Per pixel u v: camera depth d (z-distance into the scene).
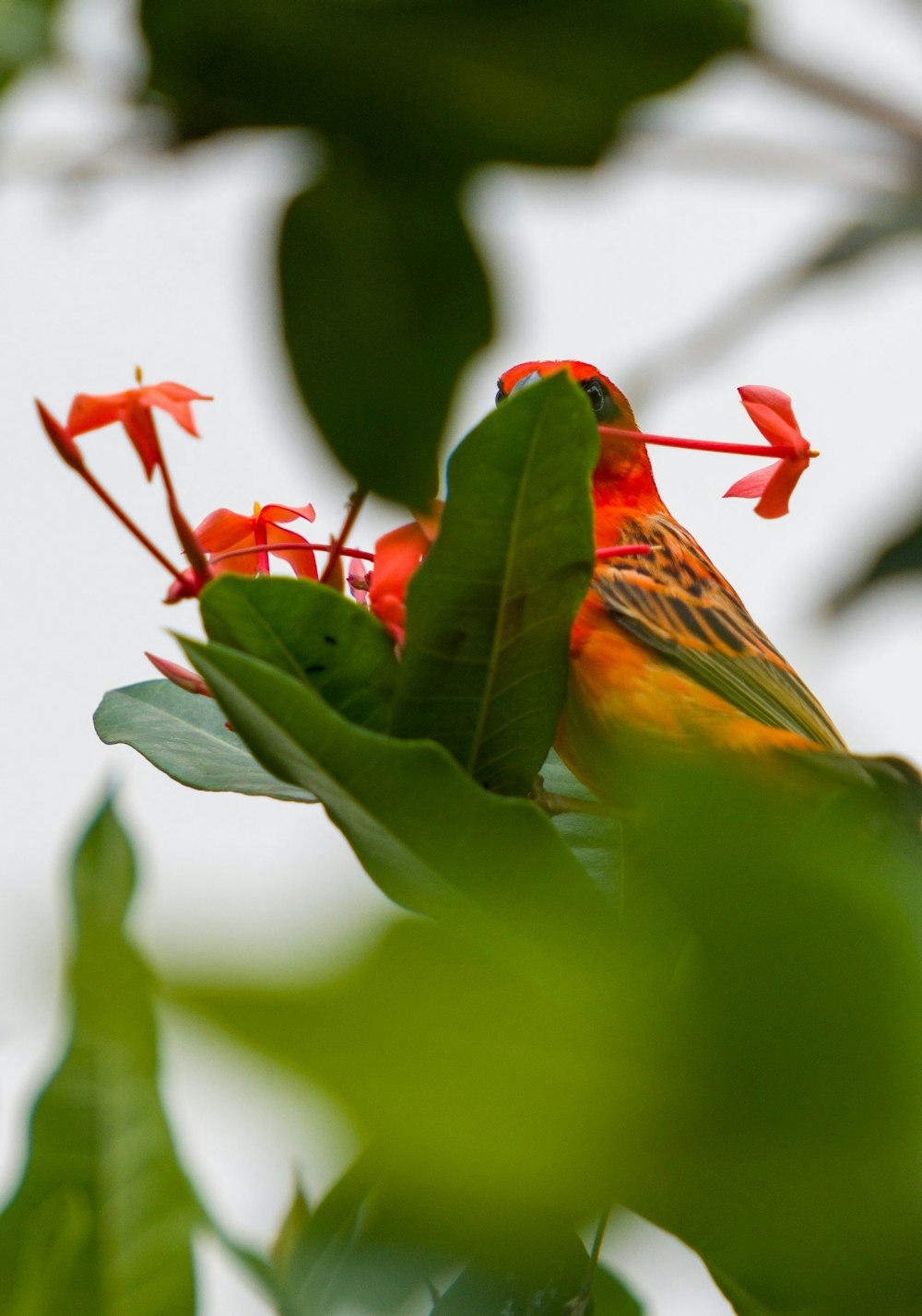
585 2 3.26
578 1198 1.40
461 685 3.37
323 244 3.27
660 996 1.45
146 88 3.26
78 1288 3.24
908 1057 1.37
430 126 3.27
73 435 3.36
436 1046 1.29
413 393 3.27
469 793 3.28
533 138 3.27
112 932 1.40
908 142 3.29
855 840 1.49
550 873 3.28
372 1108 1.22
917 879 1.45
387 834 3.29
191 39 3.26
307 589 3.36
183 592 3.37
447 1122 1.32
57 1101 3.25
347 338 3.27
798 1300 1.65
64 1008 1.38
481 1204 1.40
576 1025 1.42
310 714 3.29
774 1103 1.41
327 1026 1.19
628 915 1.90
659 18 3.27
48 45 3.26
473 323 3.28
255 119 3.27
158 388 3.36
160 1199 3.25
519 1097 1.38
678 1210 1.63
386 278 3.27
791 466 3.40
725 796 1.54
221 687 3.30
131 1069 3.24
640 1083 1.41
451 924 1.51
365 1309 2.99
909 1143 1.40
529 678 3.38
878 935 1.39
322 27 3.26
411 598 3.36
